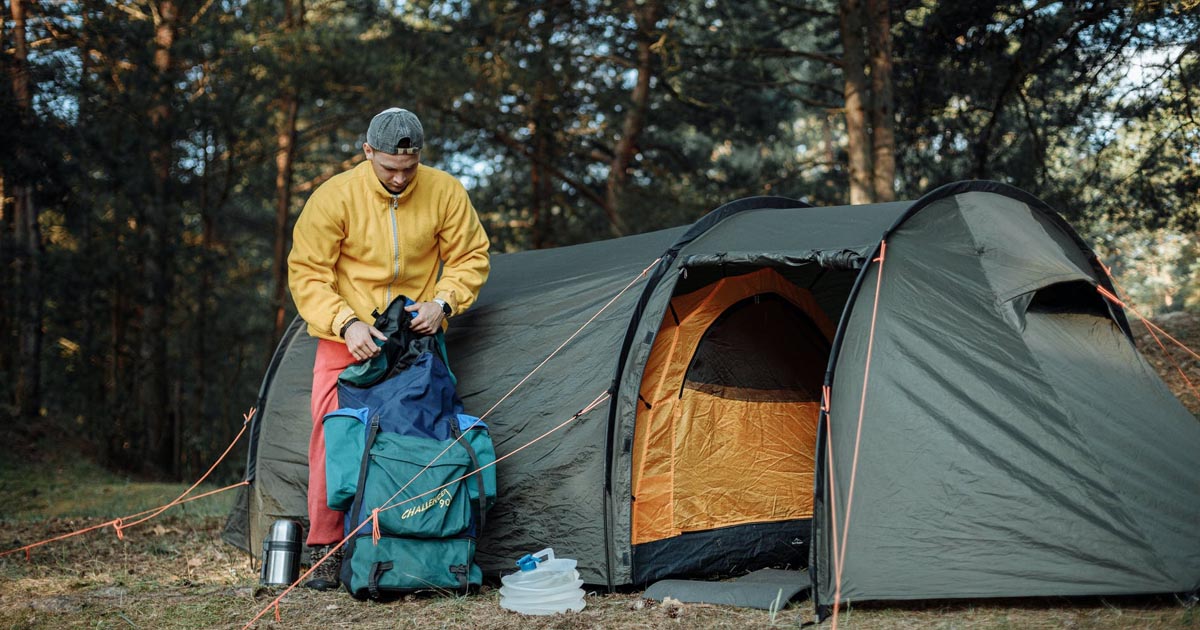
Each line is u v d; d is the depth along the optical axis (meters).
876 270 4.11
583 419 4.50
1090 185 12.17
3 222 13.99
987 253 4.19
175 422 16.34
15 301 13.82
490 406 4.75
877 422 3.89
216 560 5.43
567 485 4.45
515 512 4.53
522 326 4.92
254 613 3.98
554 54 14.23
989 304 4.06
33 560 5.42
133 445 14.54
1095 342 4.21
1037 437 3.79
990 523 3.69
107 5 13.62
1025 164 12.71
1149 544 3.56
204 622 3.87
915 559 3.71
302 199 20.09
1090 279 4.23
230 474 17.31
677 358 4.72
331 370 4.52
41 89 12.16
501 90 14.12
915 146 13.73
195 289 17.12
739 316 4.99
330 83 14.26
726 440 4.82
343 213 4.45
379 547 4.04
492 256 6.17
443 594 4.21
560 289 4.95
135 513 7.72
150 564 5.31
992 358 3.95
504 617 3.81
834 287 5.46
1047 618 3.48
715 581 4.52
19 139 11.55
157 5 14.95
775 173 16.52
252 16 14.70
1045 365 3.93
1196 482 3.84
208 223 16.83
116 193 13.92
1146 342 9.62
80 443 13.88
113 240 14.41
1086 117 11.56
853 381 3.95
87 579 4.80
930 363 3.96
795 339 5.22
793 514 5.01
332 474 4.10
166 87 13.96
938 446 3.82
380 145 4.33
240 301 19.48
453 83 13.48
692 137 19.80
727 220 5.00
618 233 14.55
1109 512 3.63
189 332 17.06
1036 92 12.24
